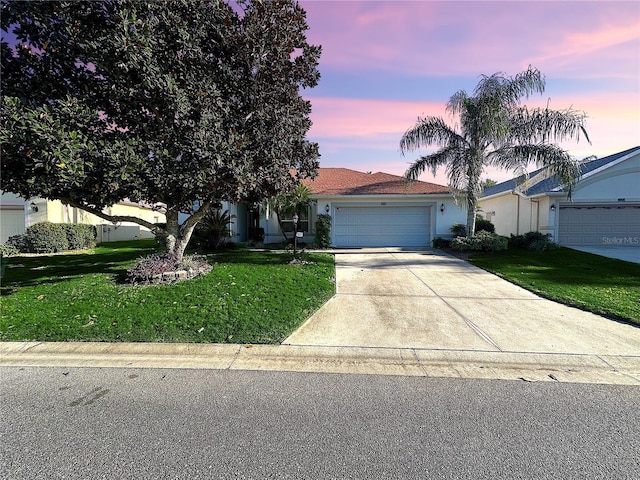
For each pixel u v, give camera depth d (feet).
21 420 9.95
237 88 25.43
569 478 7.63
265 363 14.11
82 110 19.83
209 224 47.80
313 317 19.92
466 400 11.12
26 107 18.13
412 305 22.31
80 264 36.65
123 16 19.38
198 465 8.04
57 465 8.04
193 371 13.30
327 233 51.70
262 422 9.80
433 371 13.44
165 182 21.70
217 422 9.82
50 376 12.83
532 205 58.44
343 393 11.57
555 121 39.06
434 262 38.17
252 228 64.69
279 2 24.61
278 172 25.82
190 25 23.97
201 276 28.04
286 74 27.27
